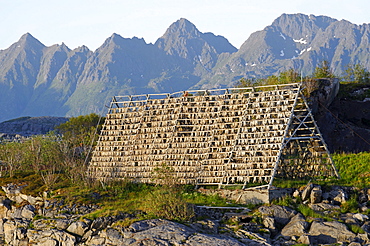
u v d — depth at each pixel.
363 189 38.88
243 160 42.34
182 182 44.34
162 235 32.19
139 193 43.84
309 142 46.62
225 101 47.34
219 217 36.59
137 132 50.38
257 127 43.59
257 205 37.78
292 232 33.31
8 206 44.91
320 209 36.38
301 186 39.88
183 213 35.75
